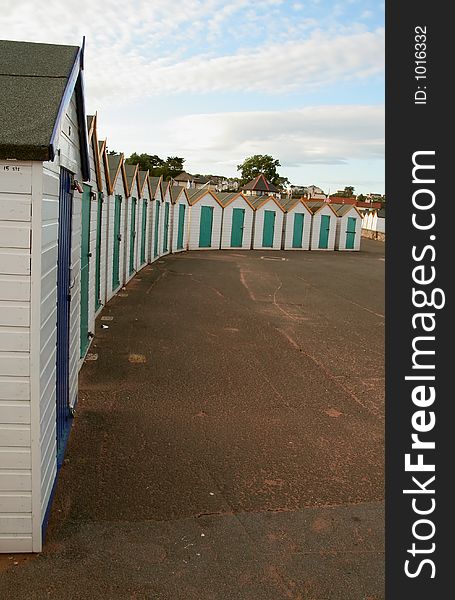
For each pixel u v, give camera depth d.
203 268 22.27
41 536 3.84
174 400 6.86
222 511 4.50
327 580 3.77
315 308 14.34
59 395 4.82
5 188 3.38
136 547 3.97
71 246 5.40
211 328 11.13
